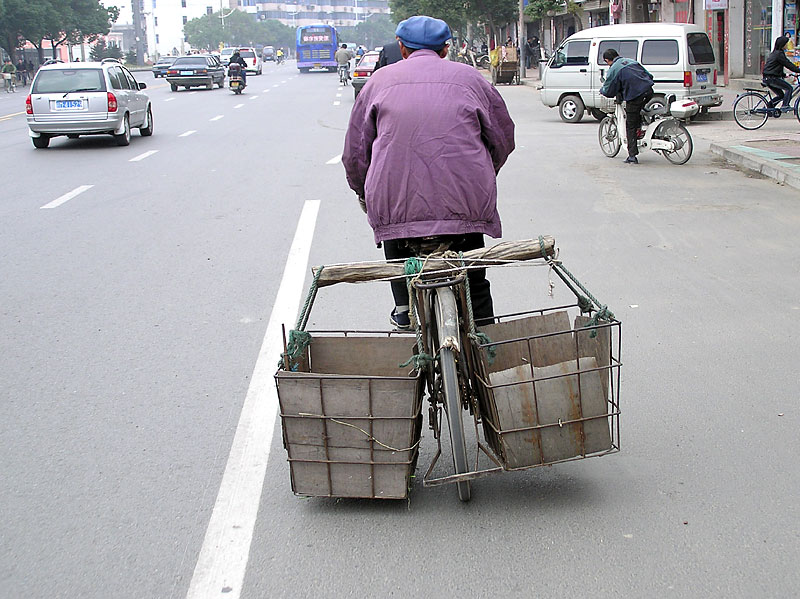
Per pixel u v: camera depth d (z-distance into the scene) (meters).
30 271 8.54
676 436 4.62
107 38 154.88
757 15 29.05
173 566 3.54
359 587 3.35
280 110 28.62
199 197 12.39
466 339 3.94
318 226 10.22
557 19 54.84
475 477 3.82
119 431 4.86
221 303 7.28
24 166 16.39
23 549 3.69
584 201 11.34
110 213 11.39
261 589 3.36
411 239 4.10
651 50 20.75
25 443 4.73
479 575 3.41
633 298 7.11
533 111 25.59
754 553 3.52
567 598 3.25
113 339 6.46
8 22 66.50
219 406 5.18
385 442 3.79
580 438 3.85
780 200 11.07
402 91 4.04
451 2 48.91
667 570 3.42
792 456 4.36
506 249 3.94
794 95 20.28
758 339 6.09
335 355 4.30
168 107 31.59
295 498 4.07
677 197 11.45
